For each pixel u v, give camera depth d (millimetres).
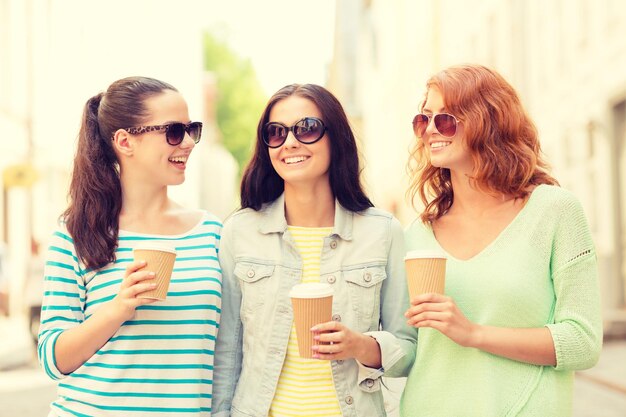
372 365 3221
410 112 28297
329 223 3539
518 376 3016
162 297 2939
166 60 31828
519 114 3209
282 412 3305
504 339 2943
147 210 3443
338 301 3387
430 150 3242
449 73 3207
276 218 3502
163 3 31234
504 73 18188
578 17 14055
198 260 3410
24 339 14039
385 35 35312
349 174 3484
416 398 3189
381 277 3418
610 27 12492
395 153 31547
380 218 3510
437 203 3404
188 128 3398
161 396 3209
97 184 3277
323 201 3531
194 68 33625
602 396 8117
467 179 3254
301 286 2947
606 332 11664
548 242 3045
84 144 3338
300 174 3371
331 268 3424
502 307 3023
